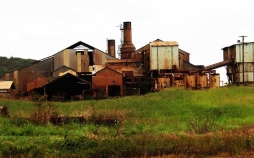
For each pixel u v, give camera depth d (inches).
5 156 696.4
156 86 2559.1
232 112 1487.5
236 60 2834.6
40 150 717.3
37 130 970.7
